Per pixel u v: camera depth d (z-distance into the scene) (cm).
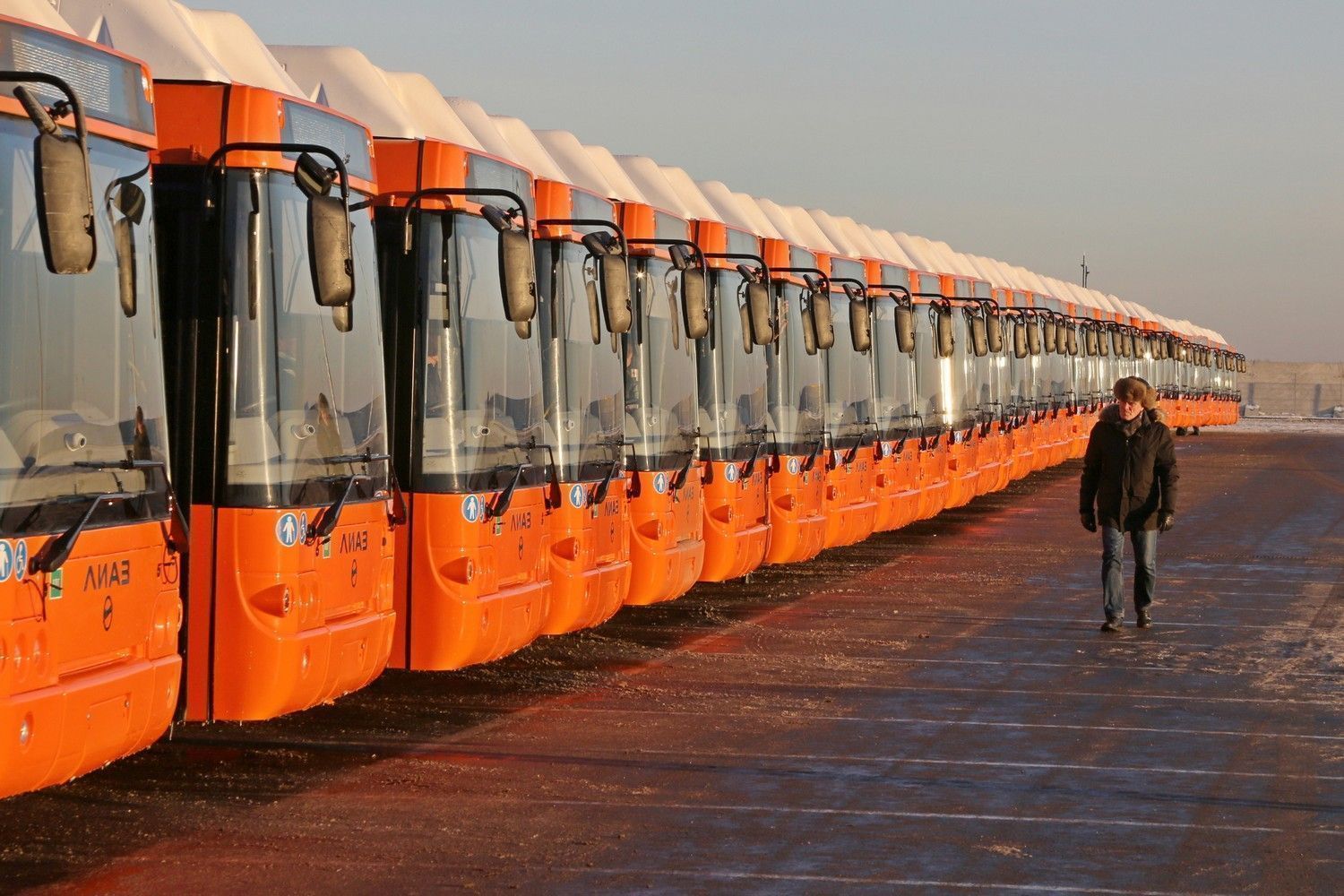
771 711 1205
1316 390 14725
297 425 991
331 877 771
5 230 750
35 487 765
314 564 1002
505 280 1088
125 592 840
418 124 1229
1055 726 1164
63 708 776
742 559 1797
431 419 1165
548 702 1220
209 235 966
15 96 756
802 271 1883
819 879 784
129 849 811
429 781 962
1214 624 1706
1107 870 805
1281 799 953
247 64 1046
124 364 847
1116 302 6353
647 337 1565
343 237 893
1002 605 1836
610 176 1605
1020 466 3700
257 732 1085
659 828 871
